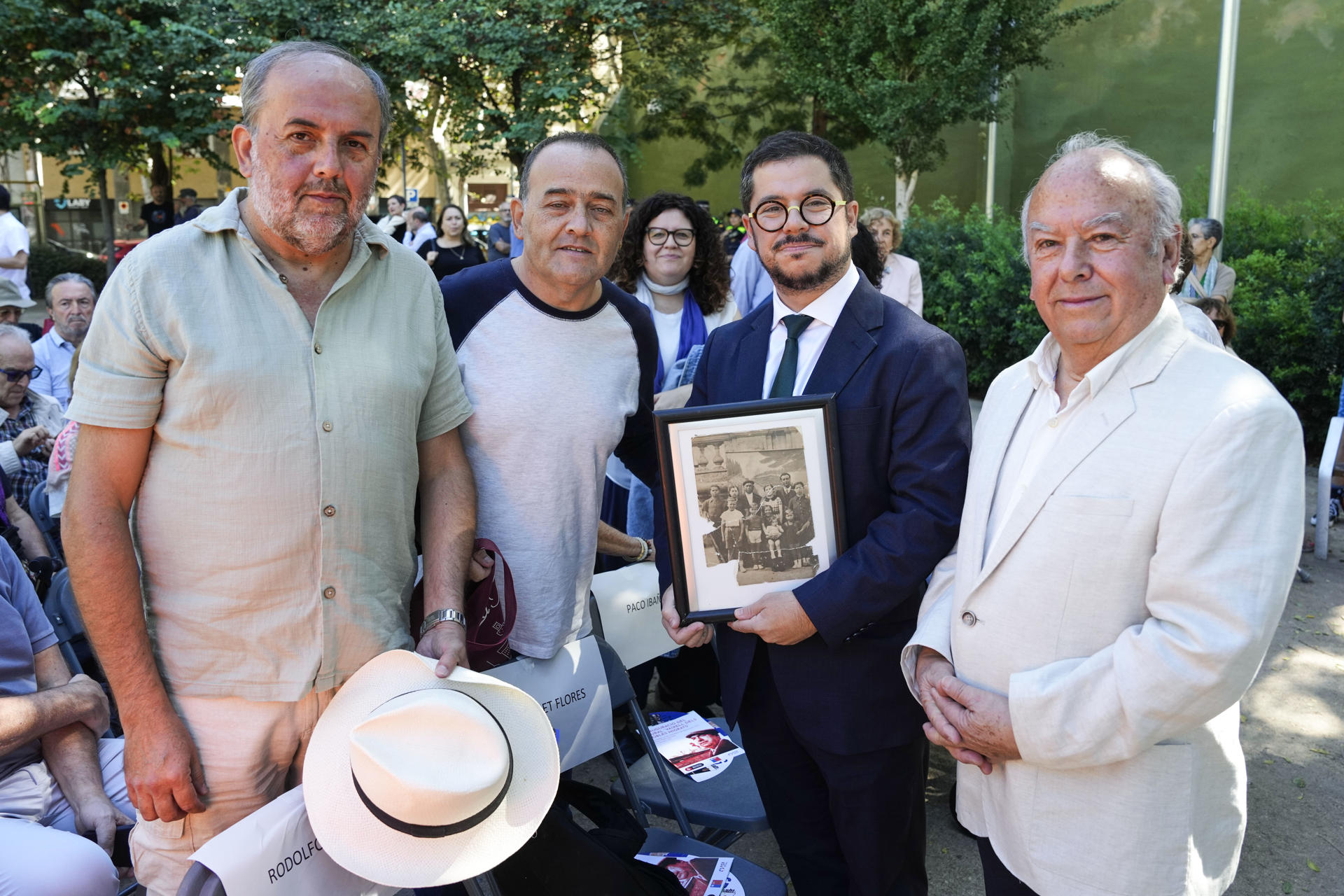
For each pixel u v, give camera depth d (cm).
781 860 292
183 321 156
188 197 1457
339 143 161
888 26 1112
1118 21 1124
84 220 2241
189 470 160
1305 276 736
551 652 224
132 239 2070
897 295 678
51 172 2295
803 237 201
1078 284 146
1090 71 1167
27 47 1287
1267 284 750
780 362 215
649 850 226
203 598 164
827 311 208
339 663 171
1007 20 1107
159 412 161
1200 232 701
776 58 1494
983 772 164
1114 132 1147
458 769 153
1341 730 356
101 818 216
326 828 155
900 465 195
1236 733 158
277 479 162
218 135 1439
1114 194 144
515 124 1409
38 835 198
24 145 1348
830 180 201
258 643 165
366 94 165
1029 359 171
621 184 218
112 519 158
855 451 200
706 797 250
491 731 159
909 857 217
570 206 211
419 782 149
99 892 196
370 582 175
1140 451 143
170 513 162
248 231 167
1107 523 145
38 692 220
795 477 198
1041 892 157
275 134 159
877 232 668
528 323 221
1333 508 591
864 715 203
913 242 1060
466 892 178
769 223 203
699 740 282
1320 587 495
